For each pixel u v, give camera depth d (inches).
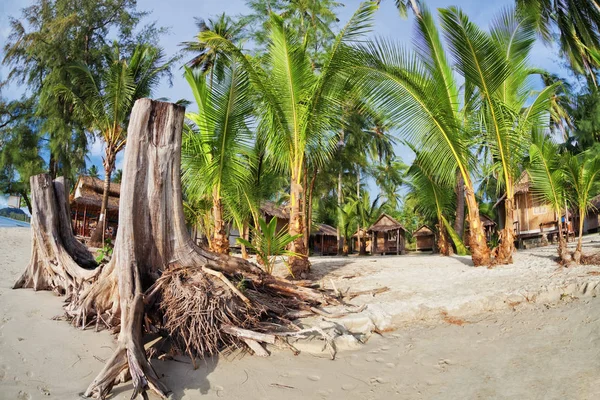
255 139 401.4
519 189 708.0
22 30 876.6
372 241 1270.9
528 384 138.8
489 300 226.4
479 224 355.6
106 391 141.7
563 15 611.8
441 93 349.1
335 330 200.1
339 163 757.3
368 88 342.0
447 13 319.9
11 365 156.5
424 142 358.9
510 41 386.3
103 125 625.6
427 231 1266.0
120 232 190.1
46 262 282.8
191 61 799.7
